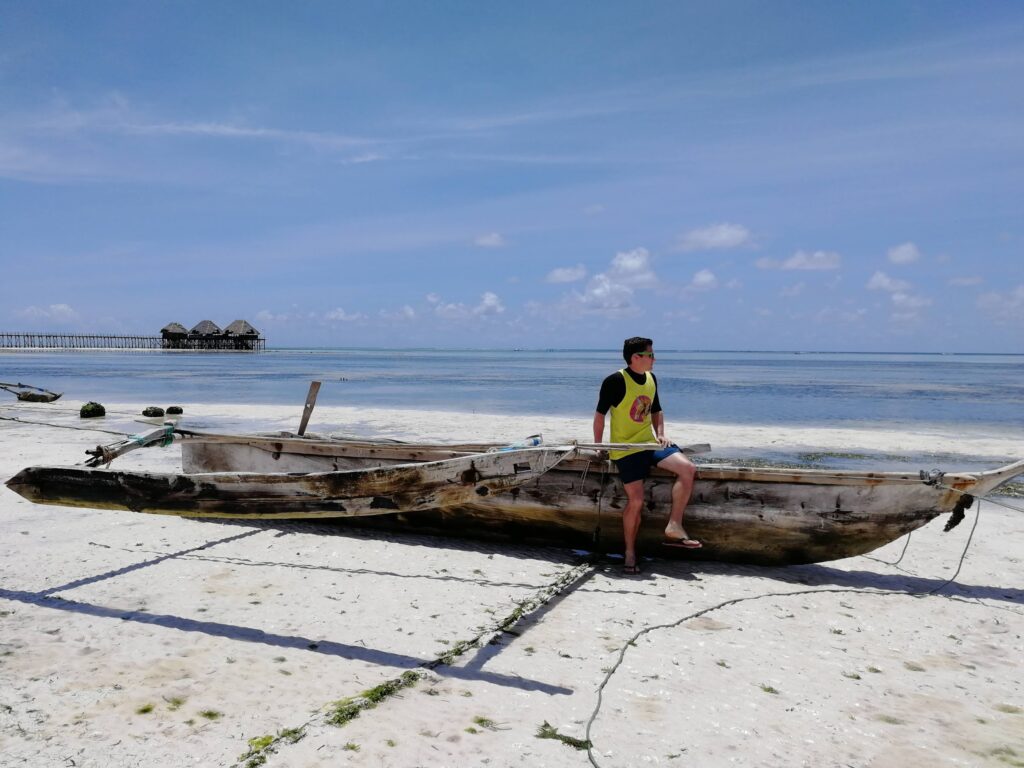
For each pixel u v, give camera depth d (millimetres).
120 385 32625
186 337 108438
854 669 3771
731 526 5340
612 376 5340
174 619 4191
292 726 2979
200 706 3139
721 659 3836
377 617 4309
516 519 5910
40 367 51906
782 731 3094
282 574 5125
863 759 2891
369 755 2781
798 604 4750
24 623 4070
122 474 4367
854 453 12414
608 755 2846
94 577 4953
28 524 6438
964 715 3287
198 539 6047
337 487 4207
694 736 3023
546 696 3342
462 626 4191
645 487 5465
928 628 4379
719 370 69375
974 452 12570
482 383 38281
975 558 5953
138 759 2709
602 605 4621
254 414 18547
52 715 3027
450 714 3133
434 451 6086
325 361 86125
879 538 5109
